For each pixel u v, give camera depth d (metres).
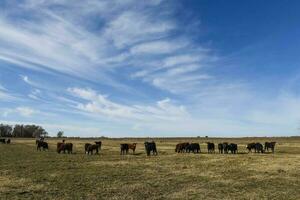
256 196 25.11
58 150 64.44
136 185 28.80
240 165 42.16
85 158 52.31
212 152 67.25
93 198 24.00
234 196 25.11
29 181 30.09
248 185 29.36
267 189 27.69
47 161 47.06
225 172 36.53
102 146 92.00
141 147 87.94
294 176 34.03
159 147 87.12
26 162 45.53
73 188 27.23
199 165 42.56
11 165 41.81
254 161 46.50
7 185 28.17
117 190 26.75
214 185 29.22
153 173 35.72
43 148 76.44
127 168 39.72
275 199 24.17
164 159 50.81
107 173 35.44
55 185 28.41
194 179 32.09
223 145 64.38
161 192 26.27
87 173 35.31
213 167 40.53
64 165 42.19
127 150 63.97
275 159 48.84
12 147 85.88
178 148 67.38
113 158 52.53
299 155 56.69
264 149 70.62
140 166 41.69
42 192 25.70
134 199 23.95
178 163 45.00
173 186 28.62
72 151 70.06
